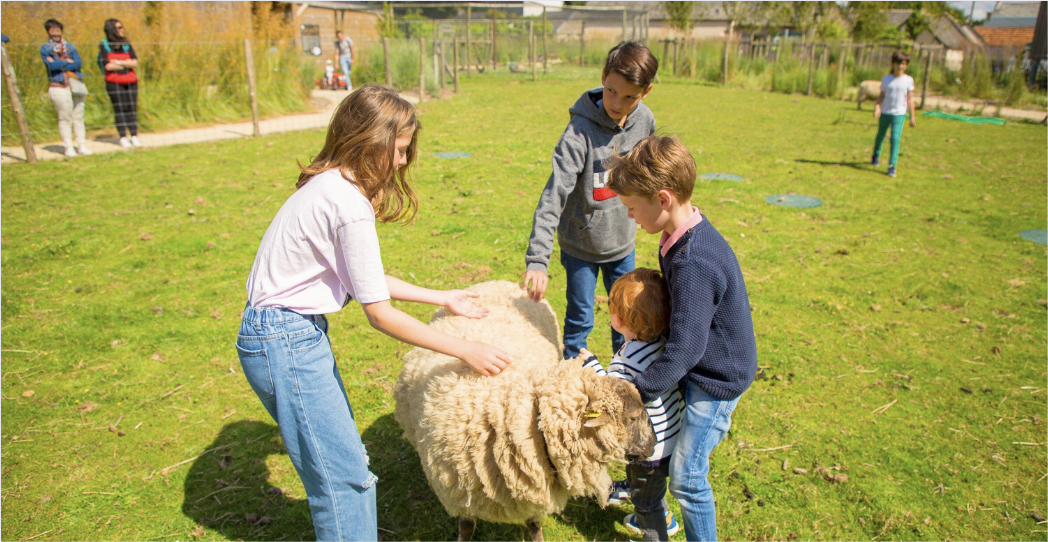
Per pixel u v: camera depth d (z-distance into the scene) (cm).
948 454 354
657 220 238
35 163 928
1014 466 345
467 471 237
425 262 599
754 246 655
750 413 390
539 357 274
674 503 325
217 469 343
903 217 749
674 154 225
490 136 1198
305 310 217
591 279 348
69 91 952
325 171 216
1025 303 532
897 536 303
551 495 240
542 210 312
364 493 241
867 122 1436
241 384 417
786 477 340
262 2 1555
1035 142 1208
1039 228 709
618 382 221
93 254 607
